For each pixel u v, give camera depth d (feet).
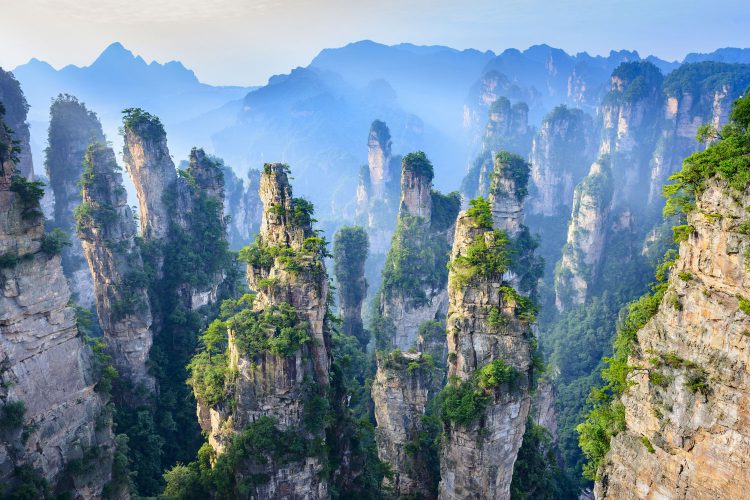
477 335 183.01
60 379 158.40
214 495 177.47
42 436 152.25
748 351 97.96
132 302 263.49
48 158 392.68
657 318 118.62
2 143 148.66
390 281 363.76
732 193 101.45
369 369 324.39
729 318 101.14
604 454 128.26
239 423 174.29
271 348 168.14
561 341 426.92
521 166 379.35
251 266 235.61
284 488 171.12
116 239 265.34
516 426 182.50
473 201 209.56
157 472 239.91
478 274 182.80
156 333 295.07
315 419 172.76
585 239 472.85
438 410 195.31
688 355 108.88
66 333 160.86
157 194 310.86
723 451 101.71
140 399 263.49
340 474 190.90
